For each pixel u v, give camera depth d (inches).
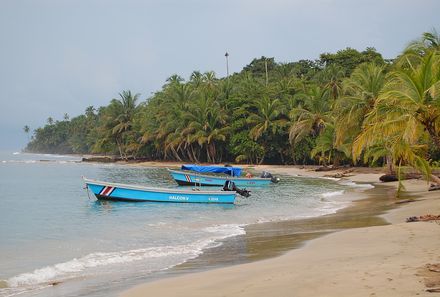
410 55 1155.3
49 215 1009.5
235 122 3075.8
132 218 952.3
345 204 1076.5
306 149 2746.1
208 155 3307.1
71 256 589.6
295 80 3161.9
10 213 1045.2
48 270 511.8
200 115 3245.6
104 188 1229.1
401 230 598.9
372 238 563.8
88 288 429.7
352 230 649.6
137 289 410.6
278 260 492.7
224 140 3120.1
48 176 2418.8
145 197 1224.2
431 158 1384.1
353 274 375.9
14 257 589.3
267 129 2928.2
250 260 511.8
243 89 3243.1
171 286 411.2
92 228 824.3
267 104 2923.2
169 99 3572.8
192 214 1005.2
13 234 765.9
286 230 729.6
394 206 940.6
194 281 422.6
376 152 1626.5
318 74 3142.2
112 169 3088.1
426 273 357.1
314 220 833.5
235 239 670.5
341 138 1539.1
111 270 505.0
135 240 691.4
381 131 794.2
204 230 768.9
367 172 2107.5
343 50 3371.1
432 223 641.6
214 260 528.4
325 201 1162.0
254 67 4591.5
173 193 1213.7
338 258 462.0
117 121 4082.2
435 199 987.3
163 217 960.9
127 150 4040.4
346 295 320.5
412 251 461.1
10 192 1569.9
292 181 1876.2
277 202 1193.4
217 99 3297.2
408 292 310.7
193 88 3558.1
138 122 3944.4
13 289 438.3
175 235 726.5
